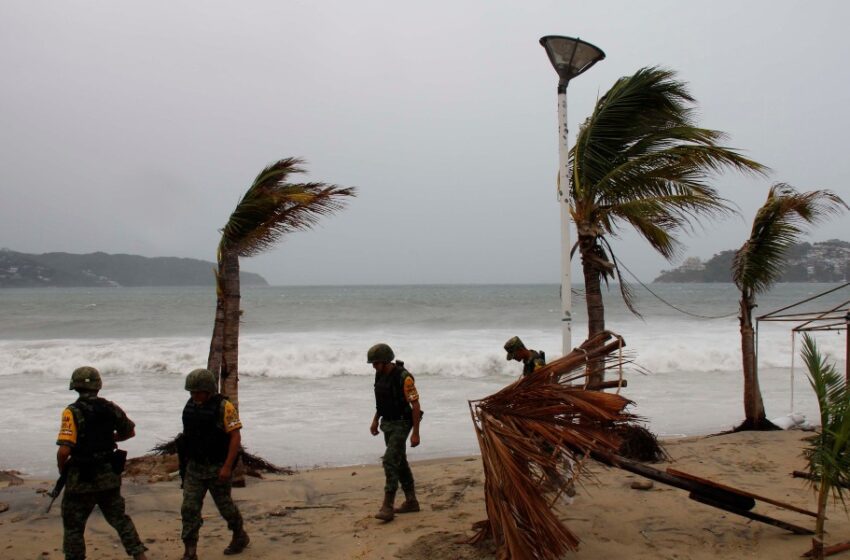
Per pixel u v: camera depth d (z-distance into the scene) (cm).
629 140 843
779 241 1012
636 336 2419
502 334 2702
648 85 803
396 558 477
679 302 5772
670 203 773
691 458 798
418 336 2614
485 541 489
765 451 835
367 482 745
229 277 764
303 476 788
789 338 2169
